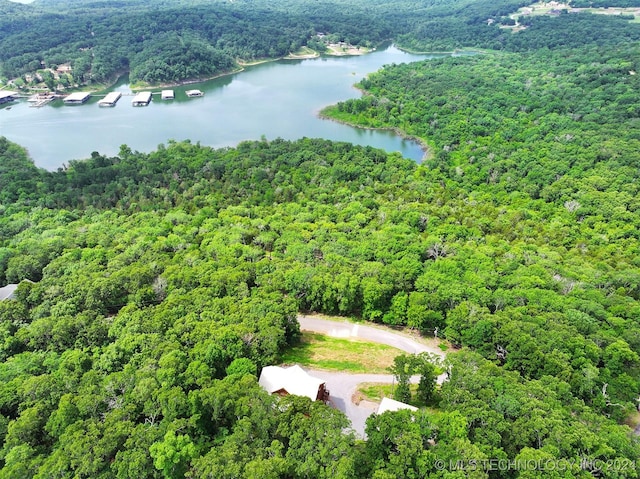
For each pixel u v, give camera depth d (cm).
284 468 6381
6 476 6562
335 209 17538
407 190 19738
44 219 17438
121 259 13325
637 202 17625
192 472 6488
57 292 11600
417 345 10906
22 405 7894
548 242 15400
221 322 10019
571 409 7919
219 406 7506
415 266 12662
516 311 10769
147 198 19762
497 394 7819
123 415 7344
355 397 9069
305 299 12106
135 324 9931
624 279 12312
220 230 15500
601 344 9806
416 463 6500
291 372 8850
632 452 6825
